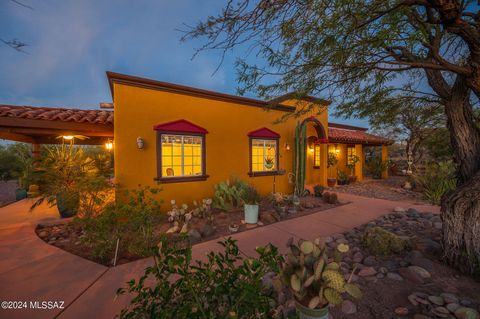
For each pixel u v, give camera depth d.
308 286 1.56
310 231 4.21
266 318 1.32
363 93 3.39
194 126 5.80
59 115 4.76
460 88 2.58
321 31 2.09
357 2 1.90
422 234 3.60
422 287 2.23
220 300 1.40
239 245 3.59
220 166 6.39
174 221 4.77
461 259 2.43
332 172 11.73
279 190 7.92
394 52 2.74
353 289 1.41
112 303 2.16
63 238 3.93
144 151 5.14
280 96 3.18
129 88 4.97
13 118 4.29
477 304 1.90
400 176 13.91
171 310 1.20
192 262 3.01
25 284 2.48
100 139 8.67
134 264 2.98
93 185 4.20
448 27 1.89
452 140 2.83
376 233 3.18
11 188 11.28
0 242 3.72
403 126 10.84
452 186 6.62
